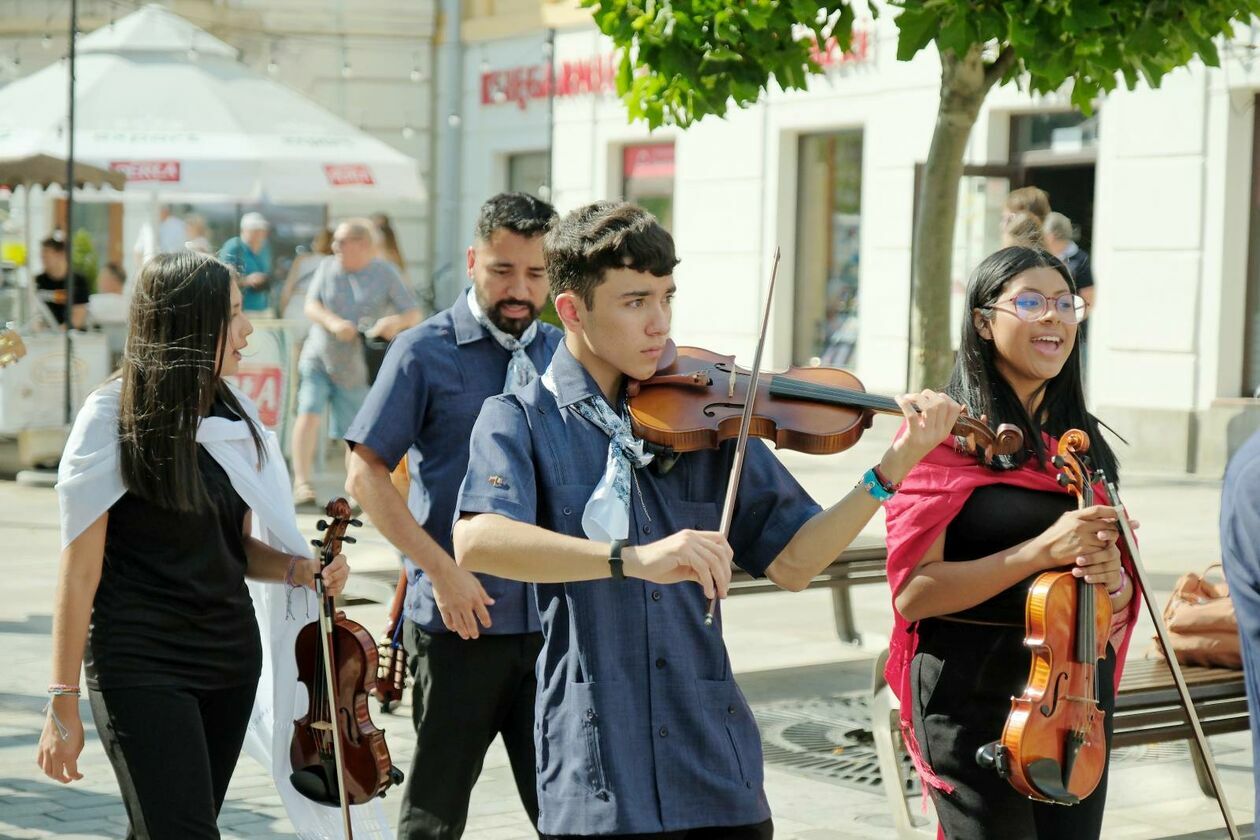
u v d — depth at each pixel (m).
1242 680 4.60
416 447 3.97
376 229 14.39
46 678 6.32
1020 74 5.83
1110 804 5.17
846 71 15.10
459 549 2.67
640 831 2.61
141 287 3.22
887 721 4.55
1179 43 5.28
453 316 3.98
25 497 11.50
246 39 21.38
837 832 4.73
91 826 4.64
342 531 3.37
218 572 3.27
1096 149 13.06
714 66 5.50
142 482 3.15
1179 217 12.31
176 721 3.16
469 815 4.89
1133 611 3.28
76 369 12.63
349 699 3.37
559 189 19.41
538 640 3.78
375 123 21.75
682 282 17.27
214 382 3.28
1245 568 2.68
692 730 2.66
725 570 2.46
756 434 2.91
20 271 15.57
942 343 6.03
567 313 2.74
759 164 16.27
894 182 14.66
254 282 14.70
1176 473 12.29
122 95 13.43
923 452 2.71
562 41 19.33
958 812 3.13
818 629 7.61
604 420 2.74
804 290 16.23
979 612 3.12
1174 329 12.38
